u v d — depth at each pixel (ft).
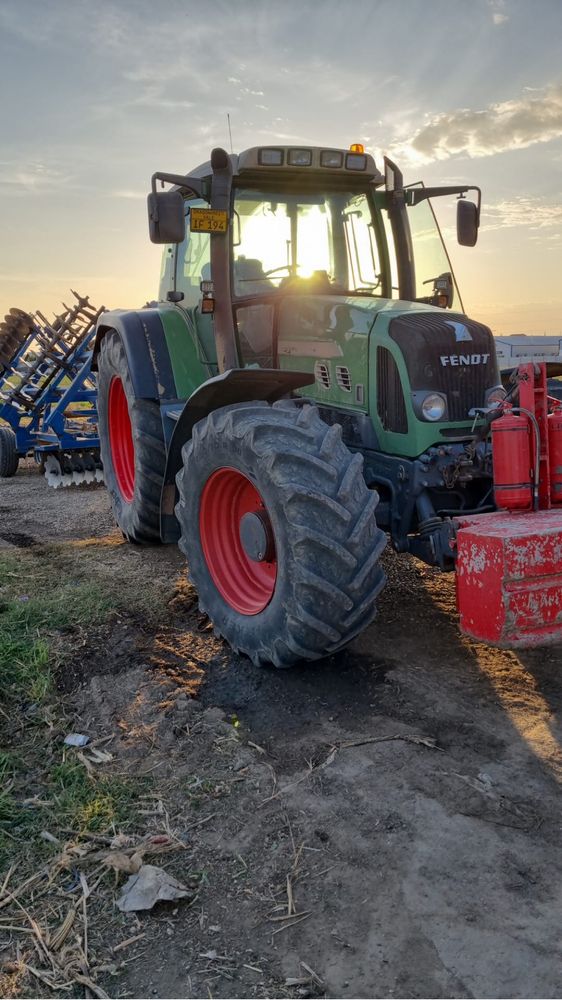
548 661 12.13
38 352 30.32
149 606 14.65
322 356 14.08
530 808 8.43
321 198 15.31
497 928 6.82
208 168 14.85
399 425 12.60
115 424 19.95
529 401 10.80
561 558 9.79
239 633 11.96
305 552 10.23
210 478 12.49
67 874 7.77
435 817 8.31
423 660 12.21
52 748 10.07
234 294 14.65
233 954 6.72
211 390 12.40
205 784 9.13
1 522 22.76
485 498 12.72
